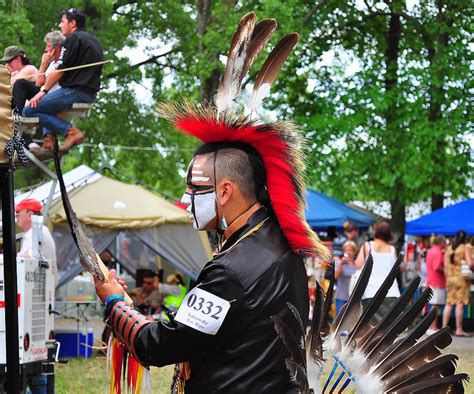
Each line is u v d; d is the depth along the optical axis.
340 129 19.39
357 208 20.69
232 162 2.69
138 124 23.70
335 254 13.41
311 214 15.96
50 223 11.80
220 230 2.74
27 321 5.14
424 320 2.89
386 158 19.34
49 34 8.55
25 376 5.14
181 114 2.76
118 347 2.81
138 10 22.36
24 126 8.52
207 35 18.02
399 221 20.19
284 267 2.64
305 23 20.59
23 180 20.44
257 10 18.09
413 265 15.51
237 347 2.57
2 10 16.67
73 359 10.01
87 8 20.33
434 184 19.34
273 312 2.58
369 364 2.85
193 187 2.72
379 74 20.33
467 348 11.16
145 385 2.80
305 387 2.46
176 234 12.91
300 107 21.25
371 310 2.89
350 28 21.67
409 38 21.08
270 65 2.97
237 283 2.56
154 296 12.20
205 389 2.58
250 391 2.55
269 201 2.74
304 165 2.77
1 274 5.07
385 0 21.14
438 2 20.34
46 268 5.55
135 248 16.17
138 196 12.74
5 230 3.58
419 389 2.84
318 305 2.76
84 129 23.58
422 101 19.30
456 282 12.80
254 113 2.79
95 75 8.58
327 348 2.86
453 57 19.52
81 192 12.57
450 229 15.27
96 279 2.78
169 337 2.57
